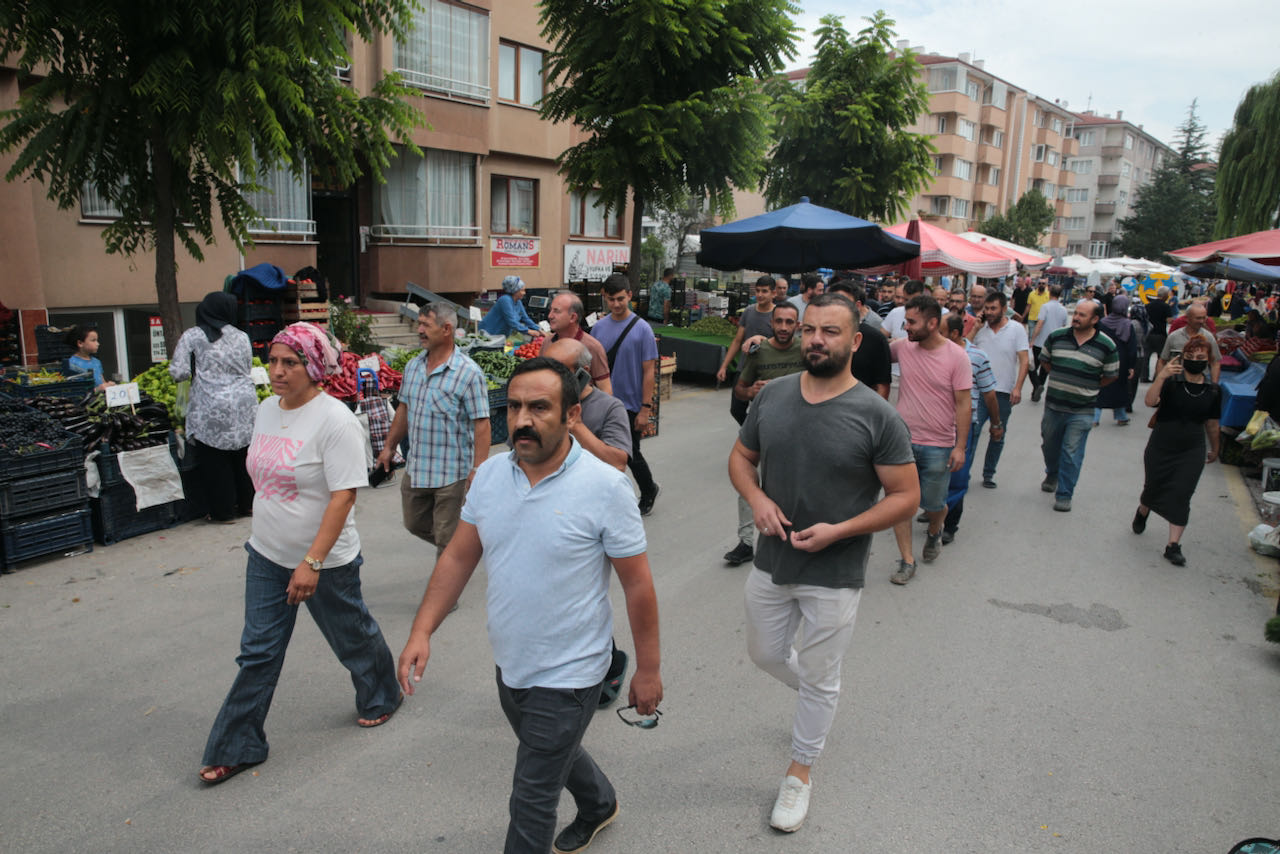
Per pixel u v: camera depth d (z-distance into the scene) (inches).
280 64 271.6
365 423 302.0
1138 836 121.9
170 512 247.1
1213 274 639.8
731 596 209.8
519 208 789.9
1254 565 242.7
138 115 284.7
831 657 120.4
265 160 309.9
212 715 150.3
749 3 460.8
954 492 247.0
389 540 247.3
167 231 310.8
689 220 1279.5
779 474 122.2
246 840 117.2
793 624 128.2
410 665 96.4
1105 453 390.0
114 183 306.8
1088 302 282.0
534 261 803.4
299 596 124.6
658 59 445.4
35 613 188.4
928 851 118.0
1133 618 202.4
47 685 158.2
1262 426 353.7
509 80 746.8
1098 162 3046.3
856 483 119.2
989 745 145.2
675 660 175.0
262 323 379.2
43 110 278.1
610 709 154.2
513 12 732.0
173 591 202.8
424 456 183.3
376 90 335.0
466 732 145.9
